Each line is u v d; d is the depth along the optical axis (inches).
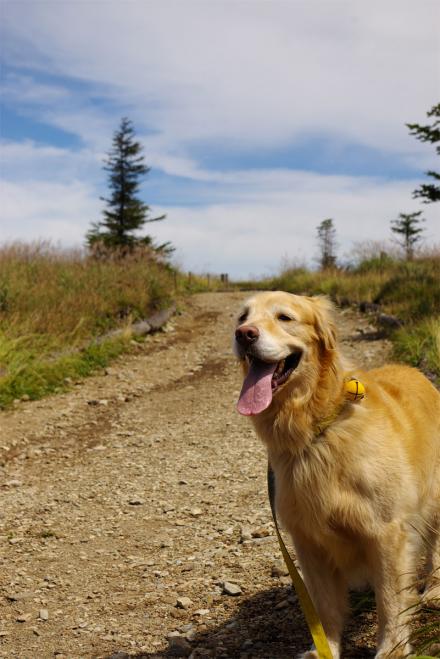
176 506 233.1
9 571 184.4
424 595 138.3
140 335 599.8
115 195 1446.9
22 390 406.3
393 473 118.4
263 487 243.0
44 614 156.3
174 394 428.5
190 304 864.3
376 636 133.9
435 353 395.9
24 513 234.5
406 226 1588.3
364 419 120.6
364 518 116.6
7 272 601.6
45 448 321.1
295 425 122.2
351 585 142.5
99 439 336.8
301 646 133.3
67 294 583.2
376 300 692.7
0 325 482.9
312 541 124.6
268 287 1171.3
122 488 258.5
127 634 145.3
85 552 196.7
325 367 126.1
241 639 138.0
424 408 139.7
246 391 126.3
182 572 176.2
